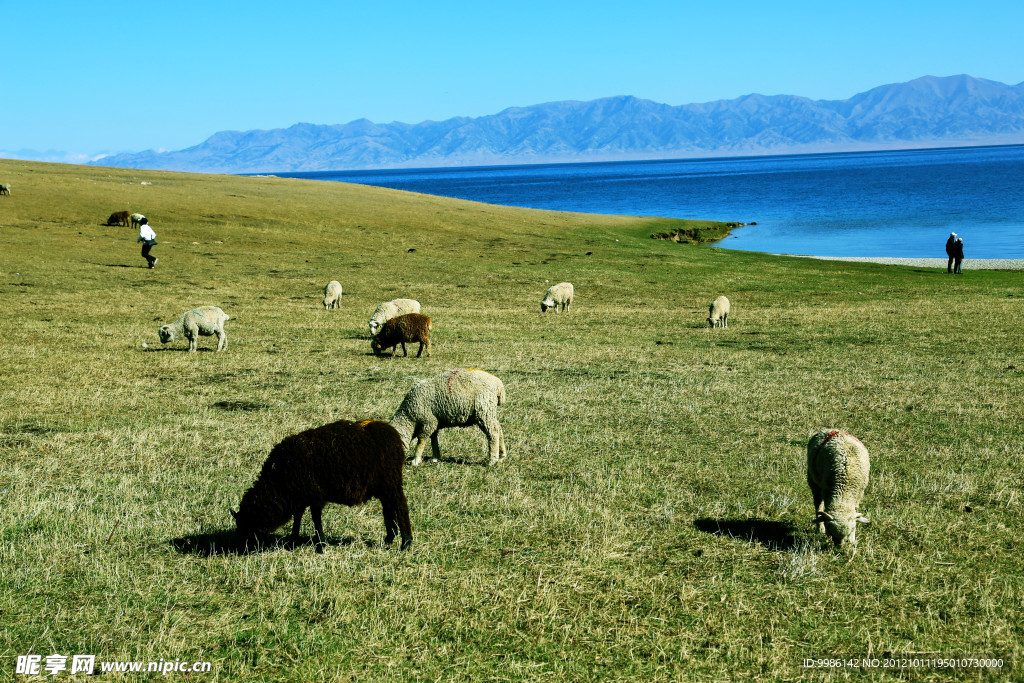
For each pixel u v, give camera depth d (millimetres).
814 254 55125
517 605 6082
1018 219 74188
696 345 21562
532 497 8875
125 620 5738
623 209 107562
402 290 33500
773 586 6582
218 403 13391
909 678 5219
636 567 6910
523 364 17859
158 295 28656
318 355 18703
